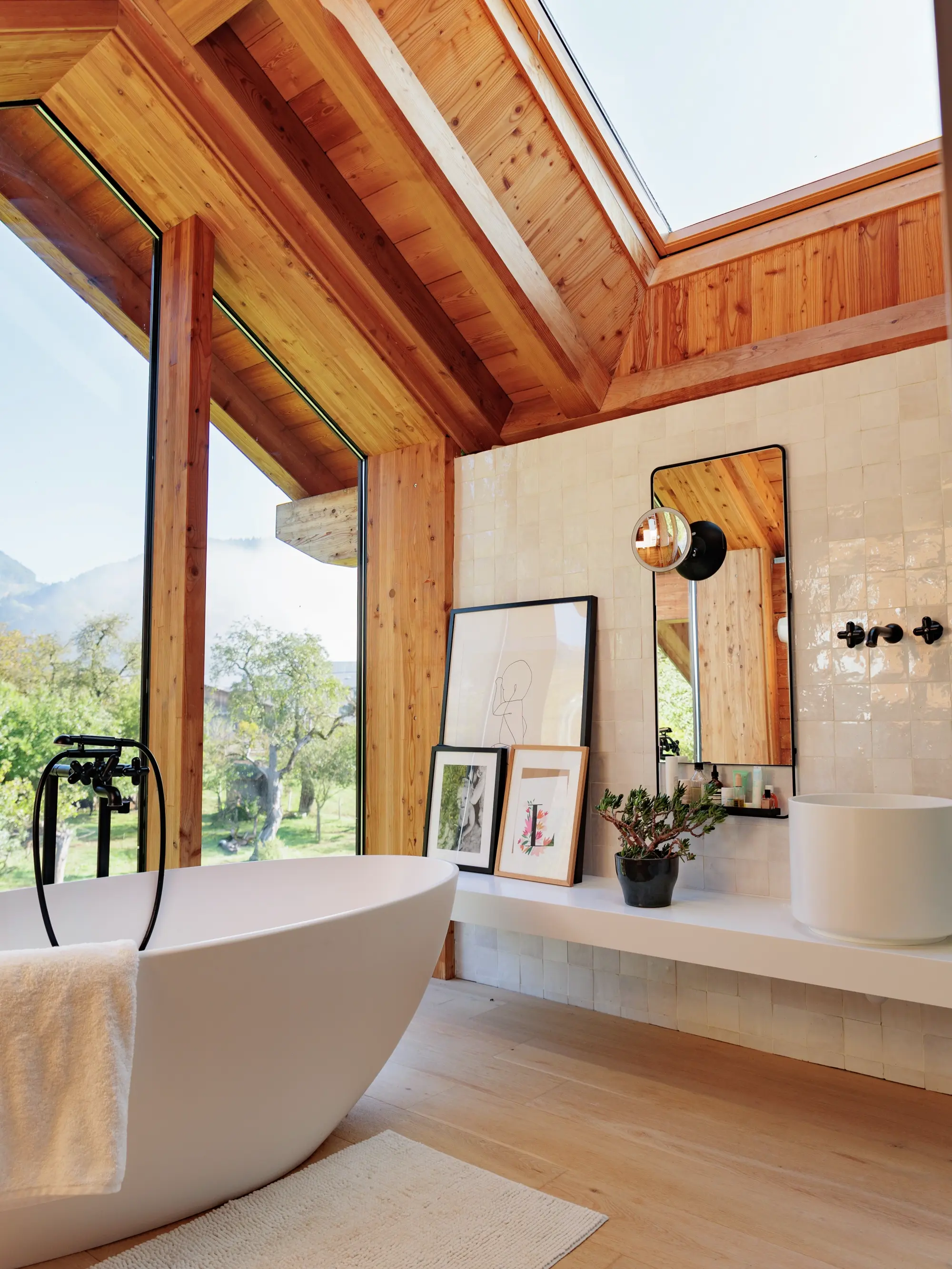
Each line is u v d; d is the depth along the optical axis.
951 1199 2.03
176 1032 1.76
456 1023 3.20
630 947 2.69
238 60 3.04
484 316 3.65
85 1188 1.54
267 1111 1.98
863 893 2.31
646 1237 1.89
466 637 3.80
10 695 3.05
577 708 3.41
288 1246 1.84
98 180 3.35
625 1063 2.83
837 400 2.92
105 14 2.77
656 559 3.25
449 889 2.46
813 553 2.92
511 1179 2.12
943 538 2.69
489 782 3.55
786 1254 1.83
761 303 3.25
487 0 2.80
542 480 3.65
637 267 3.44
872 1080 2.70
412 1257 1.80
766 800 2.96
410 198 3.27
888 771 2.73
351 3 2.74
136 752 3.33
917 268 2.94
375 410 3.93
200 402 3.32
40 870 2.19
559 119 3.09
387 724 4.04
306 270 3.38
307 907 2.94
